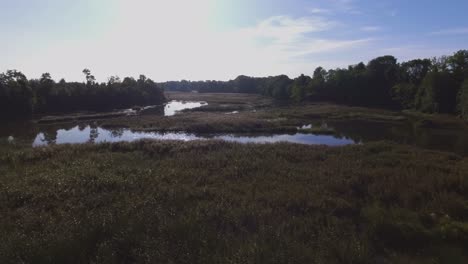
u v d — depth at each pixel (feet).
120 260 17.75
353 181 35.99
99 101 245.45
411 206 28.30
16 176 39.50
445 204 27.61
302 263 16.85
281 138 102.58
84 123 146.51
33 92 198.59
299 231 21.63
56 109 212.02
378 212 25.44
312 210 27.32
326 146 66.28
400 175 37.96
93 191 32.81
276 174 41.11
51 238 19.13
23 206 28.45
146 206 26.12
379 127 129.49
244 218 23.84
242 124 123.44
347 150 60.64
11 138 100.63
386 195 30.96
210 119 136.15
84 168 43.01
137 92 290.35
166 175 39.27
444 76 174.81
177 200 28.45
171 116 154.71
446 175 38.45
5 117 170.71
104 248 17.80
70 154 56.39
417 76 244.63
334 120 153.58
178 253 17.42
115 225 21.15
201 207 26.50
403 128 125.90
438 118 144.97
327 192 32.42
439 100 172.45
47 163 48.57
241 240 19.48
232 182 37.27
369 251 19.47
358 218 25.77
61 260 16.98
